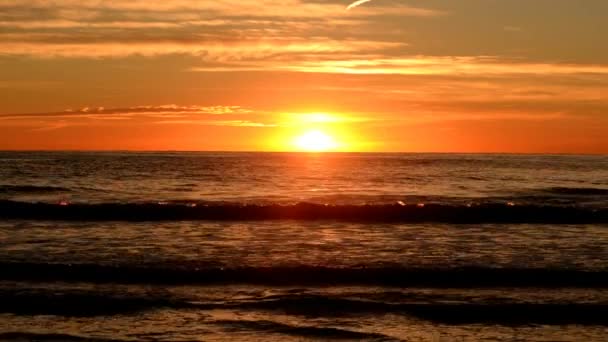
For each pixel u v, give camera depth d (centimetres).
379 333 1263
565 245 2023
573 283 1577
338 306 1412
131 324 1309
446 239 2125
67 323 1314
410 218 2542
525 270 1630
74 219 2477
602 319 1342
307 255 1870
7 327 1289
